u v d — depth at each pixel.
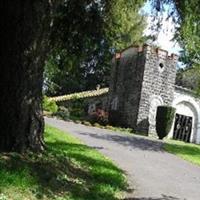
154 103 34.22
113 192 10.53
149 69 34.12
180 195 12.20
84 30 13.73
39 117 10.12
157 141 27.11
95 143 19.98
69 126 25.30
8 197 7.43
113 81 37.62
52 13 10.12
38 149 10.12
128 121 34.44
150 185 12.74
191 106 36.19
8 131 9.59
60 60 14.61
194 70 33.97
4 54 9.68
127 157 17.66
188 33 15.21
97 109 37.47
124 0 14.72
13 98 9.65
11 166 8.70
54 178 9.23
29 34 9.67
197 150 25.22
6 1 9.69
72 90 53.06
